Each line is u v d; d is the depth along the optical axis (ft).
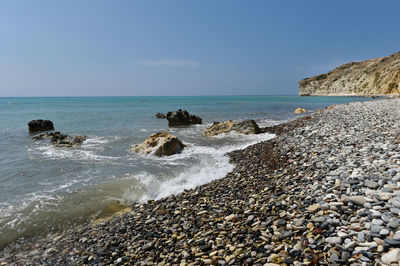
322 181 22.93
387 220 14.33
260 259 14.65
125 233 23.00
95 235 23.67
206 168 43.52
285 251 14.76
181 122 107.45
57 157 53.78
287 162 35.50
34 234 24.98
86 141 71.26
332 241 14.11
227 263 15.08
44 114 167.02
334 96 513.86
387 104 98.73
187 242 18.69
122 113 172.24
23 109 230.07
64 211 29.30
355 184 19.99
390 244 12.47
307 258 13.60
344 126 51.19
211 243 17.69
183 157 52.44
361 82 443.73
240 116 145.38
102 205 30.71
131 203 31.14
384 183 18.99
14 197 32.99
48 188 36.01
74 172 43.14
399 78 299.38
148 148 56.44
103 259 19.19
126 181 38.11
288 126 78.69
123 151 59.21
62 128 99.60
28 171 43.93
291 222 17.43
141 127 101.60
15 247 22.99
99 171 43.57
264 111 182.50
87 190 35.09
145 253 18.67
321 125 59.36
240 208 22.89
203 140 71.10
